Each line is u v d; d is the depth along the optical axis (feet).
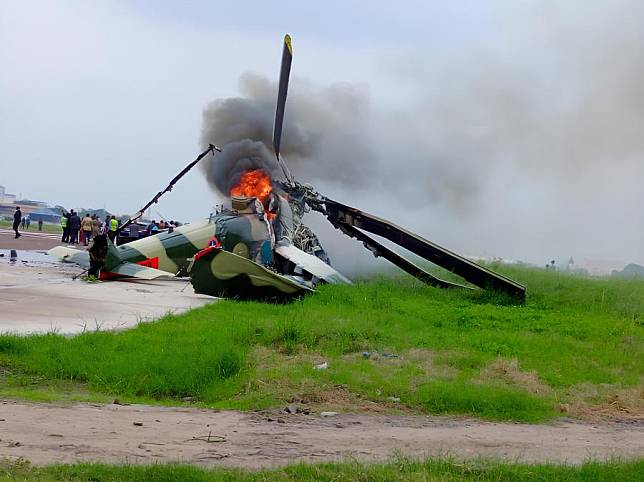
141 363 42.55
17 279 82.12
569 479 28.78
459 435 35.50
